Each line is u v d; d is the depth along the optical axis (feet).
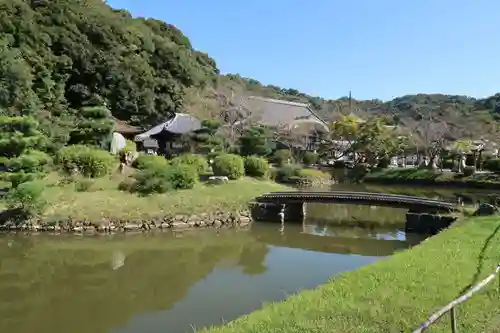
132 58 169.27
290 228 71.61
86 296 38.01
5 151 62.13
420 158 175.94
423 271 30.42
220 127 134.82
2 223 60.80
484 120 164.66
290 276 44.27
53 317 33.04
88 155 78.23
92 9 181.98
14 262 48.60
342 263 50.06
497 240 40.29
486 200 91.86
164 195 73.67
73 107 152.97
